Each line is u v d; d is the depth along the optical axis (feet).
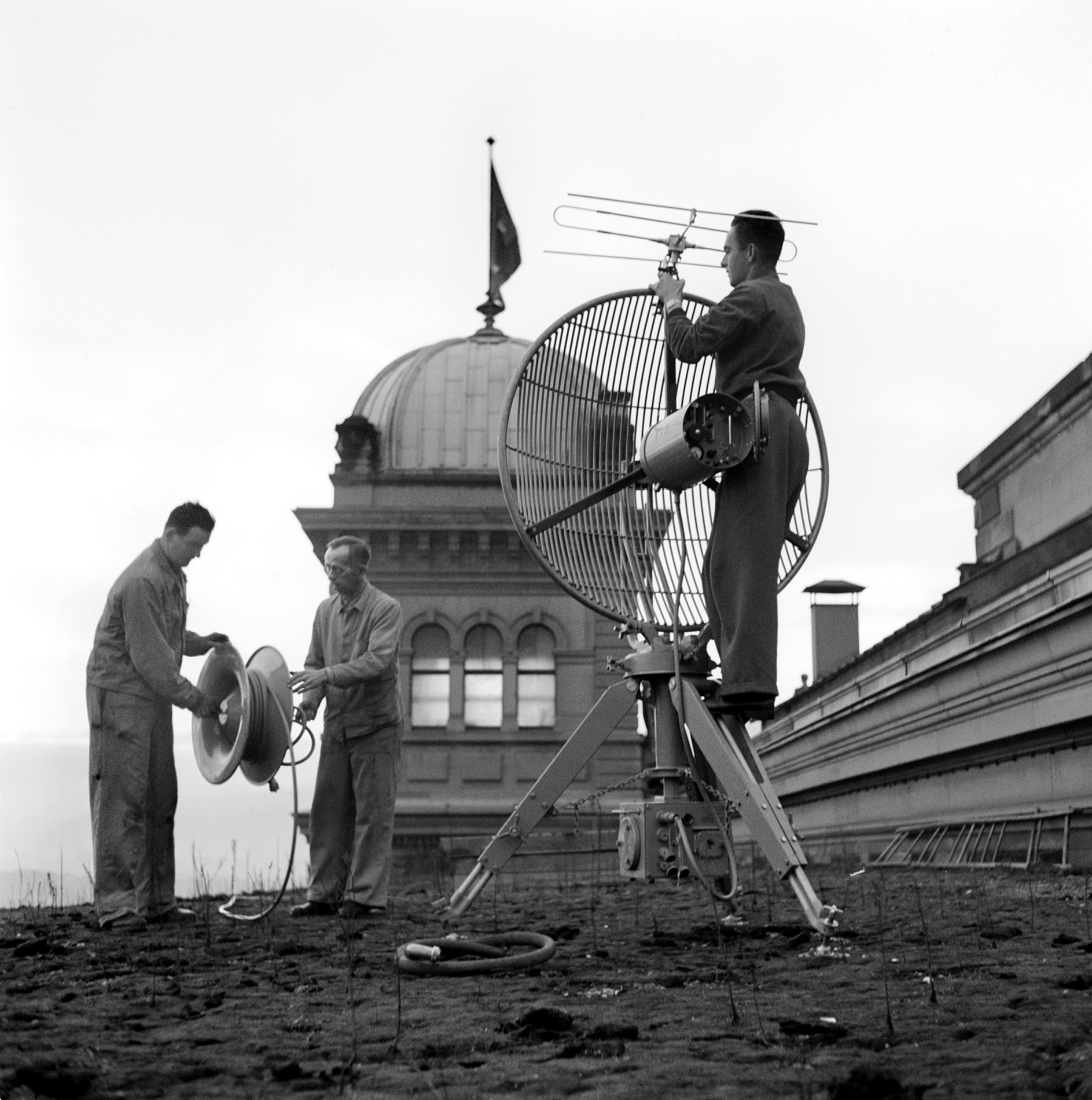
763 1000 10.26
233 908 22.59
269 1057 8.33
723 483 15.98
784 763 61.00
